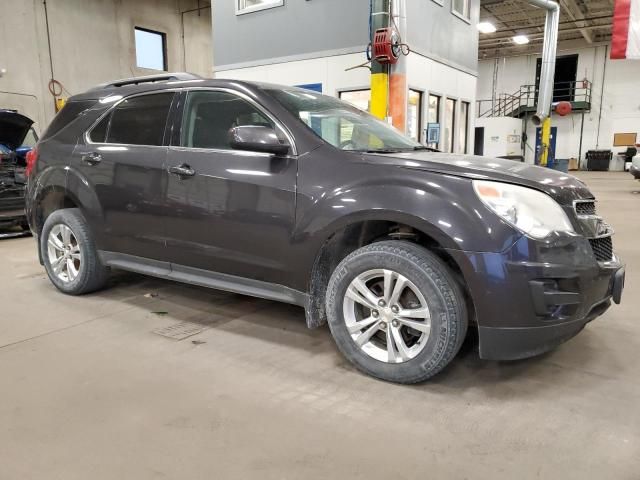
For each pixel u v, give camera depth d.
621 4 11.34
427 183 2.35
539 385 2.48
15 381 2.48
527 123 23.50
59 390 2.39
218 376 2.56
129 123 3.46
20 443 1.97
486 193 2.27
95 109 3.68
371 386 2.46
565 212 2.35
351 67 9.15
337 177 2.56
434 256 2.36
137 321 3.36
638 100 23.08
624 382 2.51
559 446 1.96
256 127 2.66
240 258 2.90
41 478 1.77
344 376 2.57
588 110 23.98
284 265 2.75
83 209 3.61
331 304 2.62
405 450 1.94
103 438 2.00
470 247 2.22
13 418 2.15
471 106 12.27
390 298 2.44
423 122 9.97
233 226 2.88
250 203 2.80
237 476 1.78
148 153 3.26
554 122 24.88
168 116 3.26
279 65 10.38
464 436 2.03
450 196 2.29
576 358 2.79
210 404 2.28
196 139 3.12
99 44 13.90
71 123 3.78
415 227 2.34
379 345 2.61
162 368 2.64
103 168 3.47
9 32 12.05
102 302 3.76
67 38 13.18
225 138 3.01
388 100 7.46
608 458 1.89
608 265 2.48
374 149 2.85
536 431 2.07
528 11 19.69
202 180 2.98
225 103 3.05
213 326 3.28
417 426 2.11
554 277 2.21
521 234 2.20
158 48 15.75
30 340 3.02
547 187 2.36
